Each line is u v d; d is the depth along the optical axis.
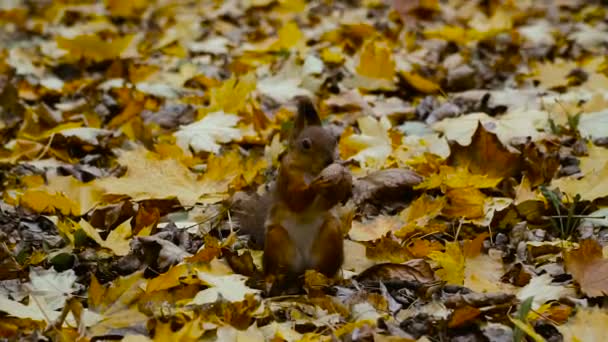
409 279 5.86
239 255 6.01
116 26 15.43
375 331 5.08
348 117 9.52
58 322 5.08
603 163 7.61
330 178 5.16
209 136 8.64
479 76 10.81
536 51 12.20
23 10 15.82
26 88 10.71
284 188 5.41
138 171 7.45
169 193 7.28
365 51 10.52
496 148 7.58
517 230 6.64
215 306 5.31
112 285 5.55
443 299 5.61
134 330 5.19
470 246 6.17
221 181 7.47
